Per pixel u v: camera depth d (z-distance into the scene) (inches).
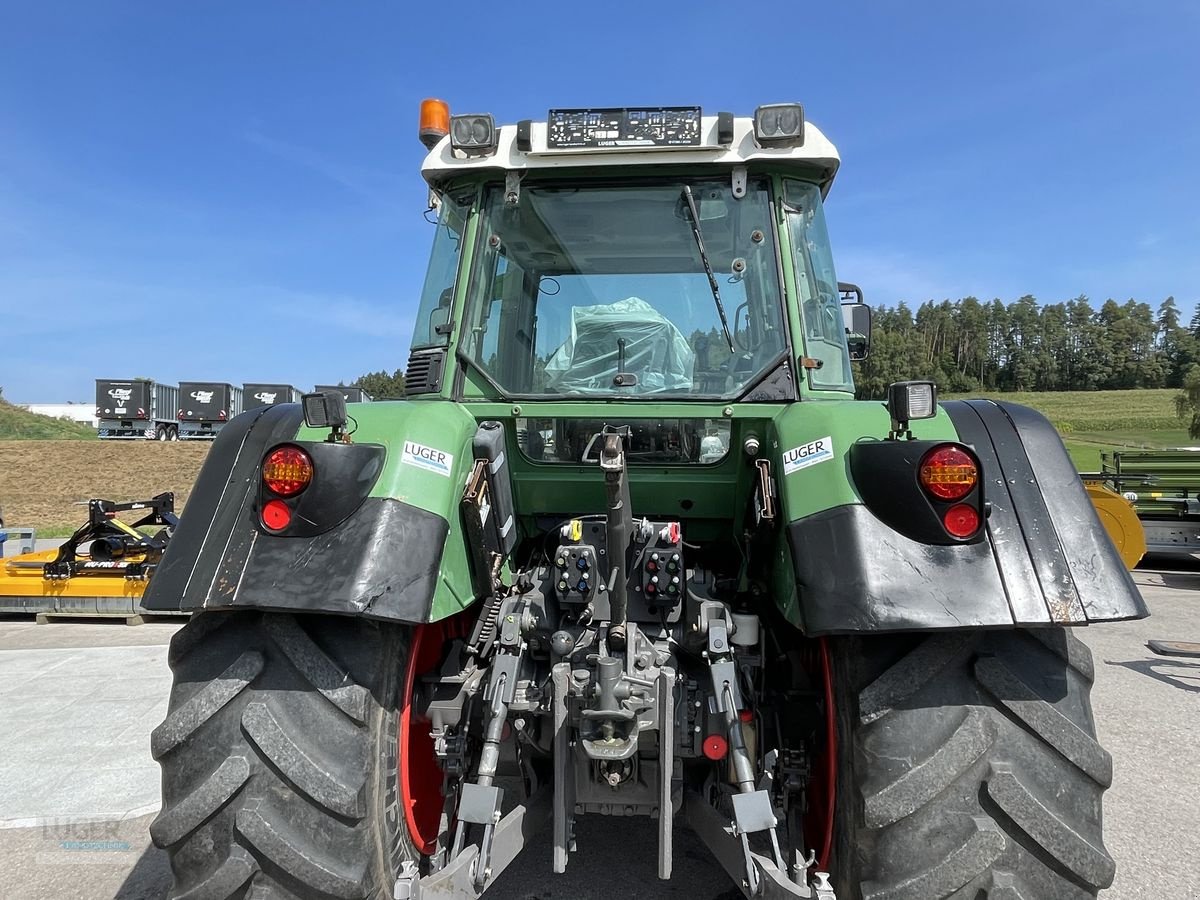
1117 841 125.5
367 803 74.5
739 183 104.3
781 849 86.8
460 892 74.4
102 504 307.6
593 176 106.7
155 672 225.0
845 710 76.7
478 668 93.0
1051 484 75.1
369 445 77.8
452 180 111.3
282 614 77.3
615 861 118.5
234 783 71.3
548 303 107.4
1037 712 71.4
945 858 69.6
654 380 103.7
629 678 78.6
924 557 71.0
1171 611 302.0
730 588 103.0
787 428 84.9
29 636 279.3
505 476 96.6
